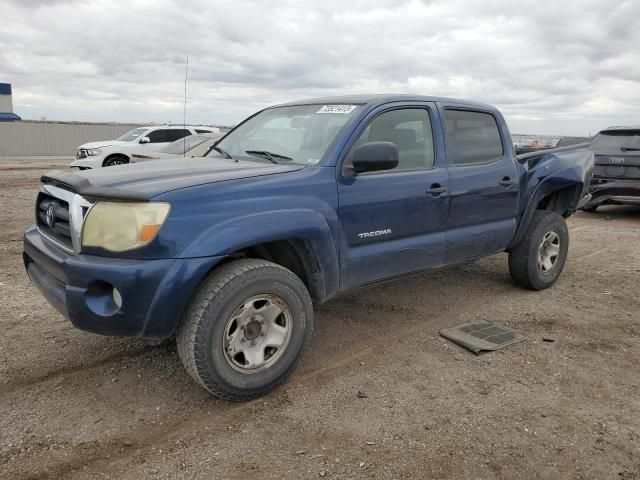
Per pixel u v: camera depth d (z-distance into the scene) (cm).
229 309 301
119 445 280
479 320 462
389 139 396
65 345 397
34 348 391
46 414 307
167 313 288
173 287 285
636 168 943
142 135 1595
